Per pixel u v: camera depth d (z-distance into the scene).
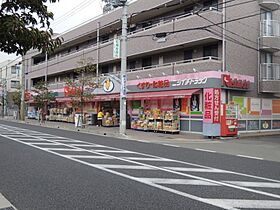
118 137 20.75
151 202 6.07
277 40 24.44
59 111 38.88
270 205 6.03
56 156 11.47
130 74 27.14
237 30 22.58
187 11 25.14
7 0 4.63
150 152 13.41
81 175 8.37
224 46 21.62
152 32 25.17
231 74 21.44
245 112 23.27
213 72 20.66
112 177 8.21
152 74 25.14
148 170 9.27
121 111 21.98
